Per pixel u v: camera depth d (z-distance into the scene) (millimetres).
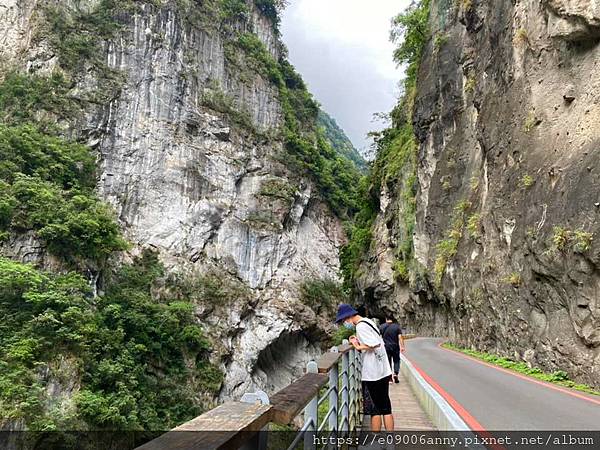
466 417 6051
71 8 45438
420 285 30016
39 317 23891
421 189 30672
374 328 4977
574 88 12805
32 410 20547
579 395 8172
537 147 14016
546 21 14375
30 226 30156
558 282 11203
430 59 30469
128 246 36812
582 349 10125
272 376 46781
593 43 12453
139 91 45750
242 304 43812
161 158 45500
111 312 31078
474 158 22656
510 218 14914
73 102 41812
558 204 11703
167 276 40750
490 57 19797
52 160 36562
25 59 42219
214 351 38500
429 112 29375
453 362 13703
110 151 42562
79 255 31828
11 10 45156
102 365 26172
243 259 47500
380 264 38906
